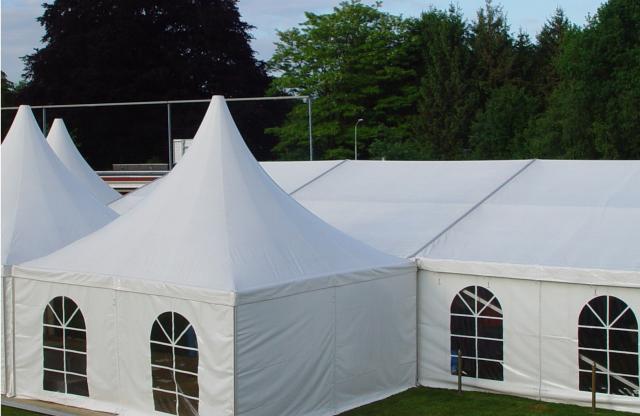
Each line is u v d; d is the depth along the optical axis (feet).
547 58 181.27
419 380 40.22
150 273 33.78
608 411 34.86
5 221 41.96
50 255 38.78
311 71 167.94
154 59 148.77
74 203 45.11
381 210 47.65
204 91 151.12
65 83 144.36
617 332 35.01
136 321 34.04
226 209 35.91
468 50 178.81
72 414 35.17
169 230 36.01
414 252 40.37
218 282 31.48
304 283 33.32
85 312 35.99
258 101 145.38
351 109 164.86
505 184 47.83
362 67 167.73
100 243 37.81
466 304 38.78
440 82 173.78
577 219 40.65
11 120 141.90
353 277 35.91
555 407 35.58
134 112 138.31
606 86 129.29
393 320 38.58
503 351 37.81
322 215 48.93
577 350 35.88
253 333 31.14
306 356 33.65
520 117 163.73
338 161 59.72
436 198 47.88
